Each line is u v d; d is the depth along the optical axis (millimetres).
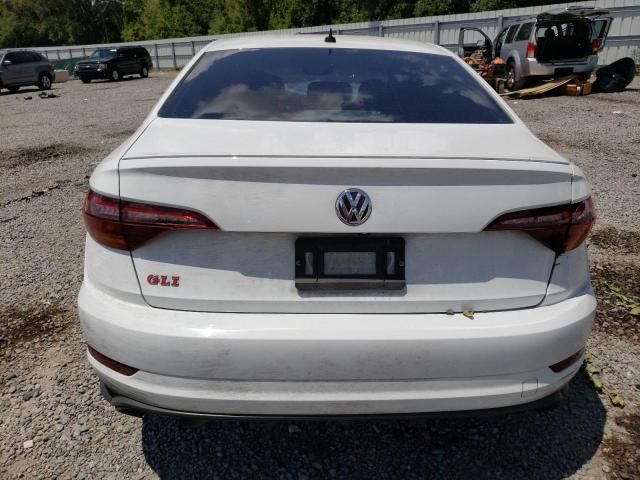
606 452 2301
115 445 2361
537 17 13367
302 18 41844
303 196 1761
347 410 1848
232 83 2539
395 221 1785
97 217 1866
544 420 2500
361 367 1803
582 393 2676
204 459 2281
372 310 1861
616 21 18719
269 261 1836
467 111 2391
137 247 1843
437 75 2709
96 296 1929
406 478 2191
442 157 1828
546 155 1985
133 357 1831
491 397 1865
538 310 1915
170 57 36250
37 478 2188
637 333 3170
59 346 3084
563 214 1887
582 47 13742
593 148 8008
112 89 22203
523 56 13836
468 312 1878
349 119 2252
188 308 1853
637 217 5066
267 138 1978
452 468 2240
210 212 1770
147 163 1809
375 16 39094
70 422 2492
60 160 8258
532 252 1908
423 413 1871
